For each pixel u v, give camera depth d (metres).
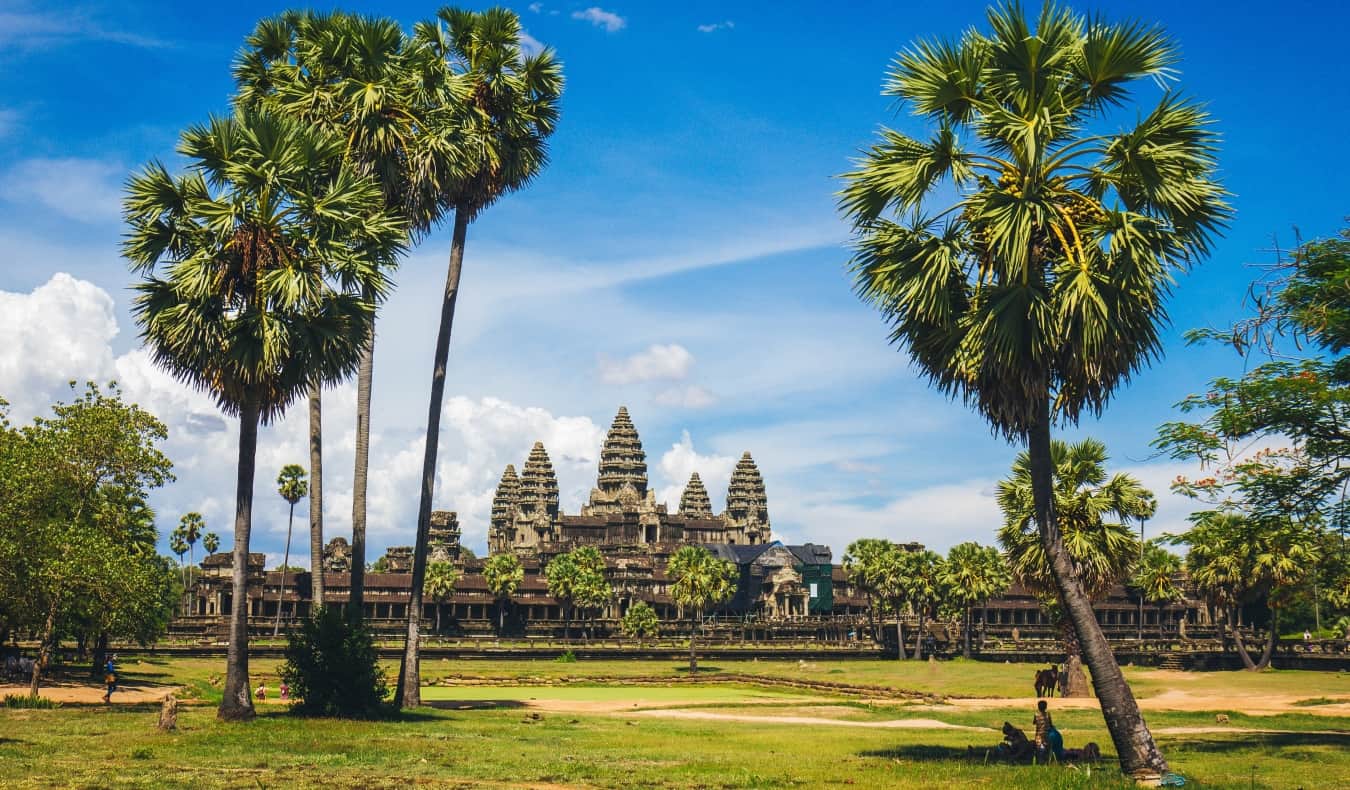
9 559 48.25
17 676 64.69
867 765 31.19
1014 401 28.16
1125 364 28.12
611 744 38.31
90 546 50.44
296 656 44.69
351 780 27.19
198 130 40.97
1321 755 33.41
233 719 40.38
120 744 32.94
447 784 26.89
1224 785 25.78
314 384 42.56
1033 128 26.59
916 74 28.45
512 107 55.81
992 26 27.38
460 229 55.53
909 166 28.20
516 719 49.06
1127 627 180.00
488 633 188.75
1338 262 30.56
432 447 52.50
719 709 63.72
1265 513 35.00
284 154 41.03
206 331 39.34
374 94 50.28
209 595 168.25
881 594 158.25
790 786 26.62
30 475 50.69
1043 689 75.44
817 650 155.12
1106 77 28.03
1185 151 27.05
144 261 40.66
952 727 50.50
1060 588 27.75
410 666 50.78
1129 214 26.66
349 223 42.03
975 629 168.25
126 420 59.34
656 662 143.38
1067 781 25.67
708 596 137.75
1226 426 33.47
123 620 55.50
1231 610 118.44
